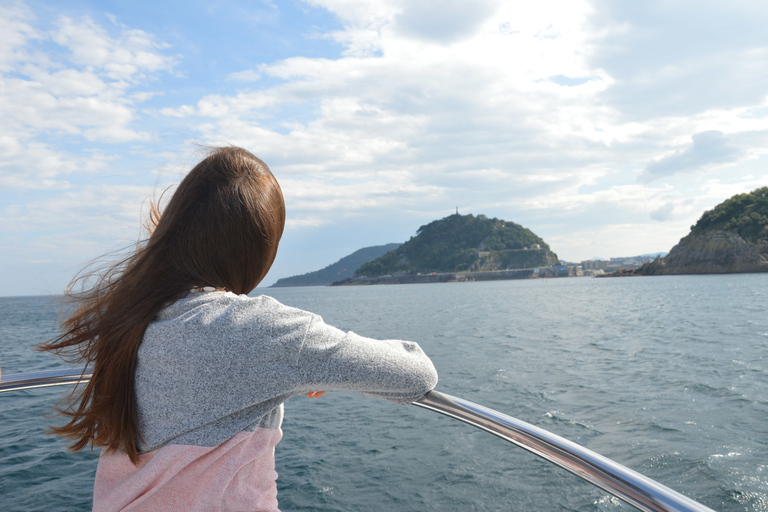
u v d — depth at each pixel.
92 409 0.95
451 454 6.34
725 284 76.56
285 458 6.38
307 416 8.20
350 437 7.12
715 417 8.04
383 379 0.98
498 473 5.73
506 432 1.23
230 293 0.98
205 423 0.90
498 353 16.09
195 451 0.88
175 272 0.98
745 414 8.16
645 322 25.88
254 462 0.95
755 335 18.98
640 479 1.00
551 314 34.19
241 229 0.99
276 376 0.90
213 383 0.88
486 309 42.66
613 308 37.59
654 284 92.38
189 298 0.96
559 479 5.49
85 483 5.00
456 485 5.49
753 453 6.43
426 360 1.09
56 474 5.20
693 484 5.69
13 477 5.11
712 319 26.14
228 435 0.90
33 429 6.49
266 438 0.96
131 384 0.94
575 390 10.27
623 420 8.02
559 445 1.15
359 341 0.99
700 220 153.38
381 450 6.58
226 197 0.99
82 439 1.01
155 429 0.92
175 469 0.88
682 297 48.84
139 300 0.95
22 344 19.05
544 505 4.98
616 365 13.20
